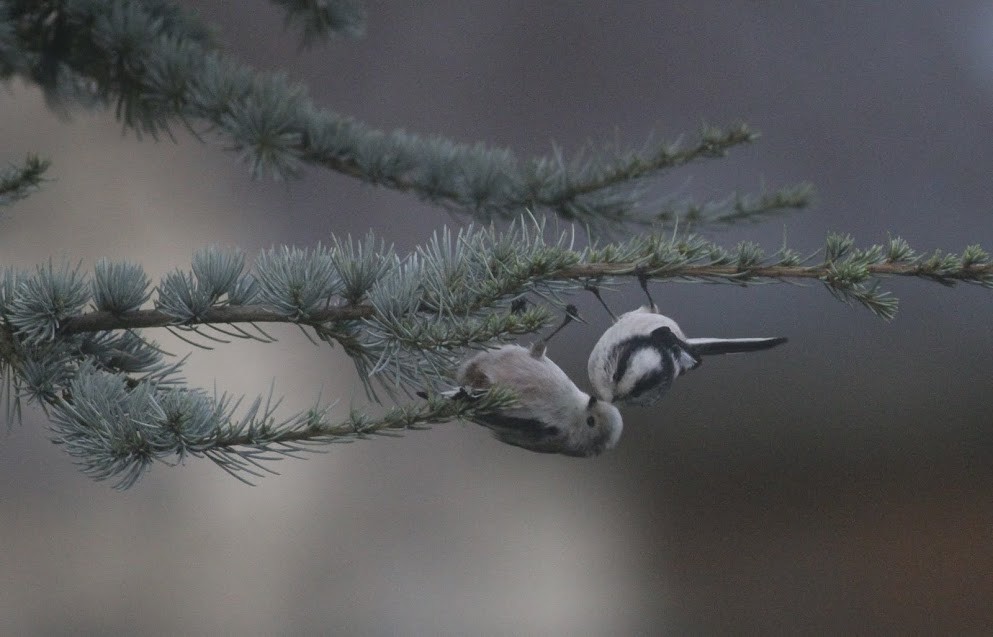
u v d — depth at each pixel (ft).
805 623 43.88
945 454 56.54
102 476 19.77
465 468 54.29
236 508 50.55
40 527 47.91
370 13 73.15
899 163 74.02
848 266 19.80
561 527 51.29
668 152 21.06
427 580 47.42
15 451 49.11
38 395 20.02
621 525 51.85
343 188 63.67
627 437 57.72
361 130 21.15
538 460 55.52
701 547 50.47
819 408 58.44
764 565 48.85
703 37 76.33
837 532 51.31
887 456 56.54
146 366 20.16
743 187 71.15
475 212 21.15
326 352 53.98
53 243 59.36
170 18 21.26
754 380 59.26
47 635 43.32
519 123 76.48
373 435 19.80
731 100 75.92
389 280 19.92
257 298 20.02
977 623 43.19
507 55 76.18
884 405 59.31
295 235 63.77
